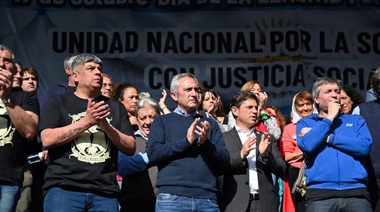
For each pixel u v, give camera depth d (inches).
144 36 443.5
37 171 324.8
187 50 443.5
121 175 304.0
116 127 280.7
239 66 443.5
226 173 308.5
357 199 291.9
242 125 319.0
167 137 292.5
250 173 310.5
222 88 441.7
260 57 445.1
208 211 285.3
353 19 451.8
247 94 321.4
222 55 444.5
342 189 292.4
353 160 294.4
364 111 315.0
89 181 267.9
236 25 446.9
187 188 284.2
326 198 292.7
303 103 361.4
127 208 306.3
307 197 297.6
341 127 301.3
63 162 268.7
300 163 334.0
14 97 291.3
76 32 441.1
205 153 288.5
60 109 275.7
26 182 321.1
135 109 324.5
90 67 280.5
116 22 443.5
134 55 441.7
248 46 445.4
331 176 293.3
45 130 269.1
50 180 268.2
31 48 437.4
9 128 280.5
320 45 448.1
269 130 334.6
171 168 286.5
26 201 320.8
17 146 280.7
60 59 438.3
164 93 364.8
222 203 307.0
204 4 447.2
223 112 376.5
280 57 445.4
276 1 448.8
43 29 439.5
